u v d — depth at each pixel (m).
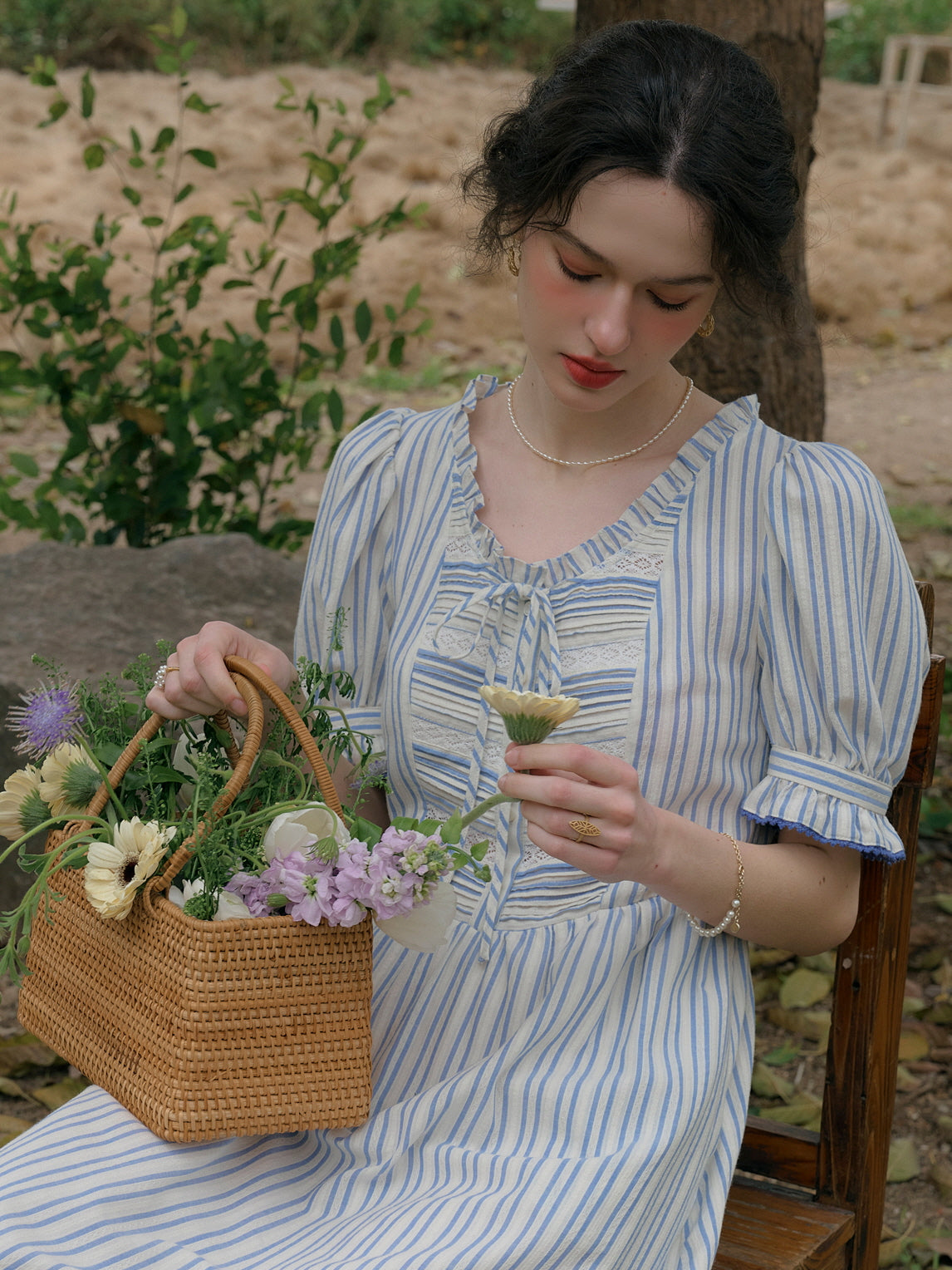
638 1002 1.62
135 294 8.60
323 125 13.15
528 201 1.56
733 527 1.68
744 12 3.02
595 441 1.77
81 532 4.31
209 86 14.66
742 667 1.67
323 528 1.90
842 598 1.60
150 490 4.34
